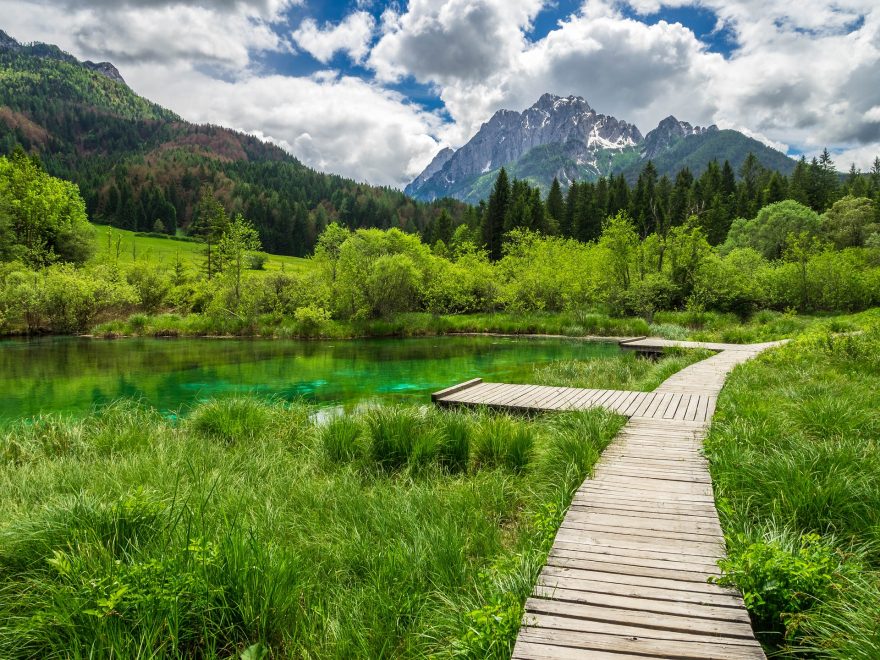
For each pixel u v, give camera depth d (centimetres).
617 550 333
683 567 311
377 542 386
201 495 427
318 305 2702
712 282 2975
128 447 630
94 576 278
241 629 280
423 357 1780
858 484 393
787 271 3109
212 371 1452
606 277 3195
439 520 414
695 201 6269
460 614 286
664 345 1795
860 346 1071
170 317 2617
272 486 502
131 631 259
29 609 283
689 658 227
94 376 1352
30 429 726
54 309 2425
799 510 378
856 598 266
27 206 3709
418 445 588
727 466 475
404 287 2830
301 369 1497
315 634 285
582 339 2442
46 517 348
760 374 987
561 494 446
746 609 266
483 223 6256
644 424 696
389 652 277
